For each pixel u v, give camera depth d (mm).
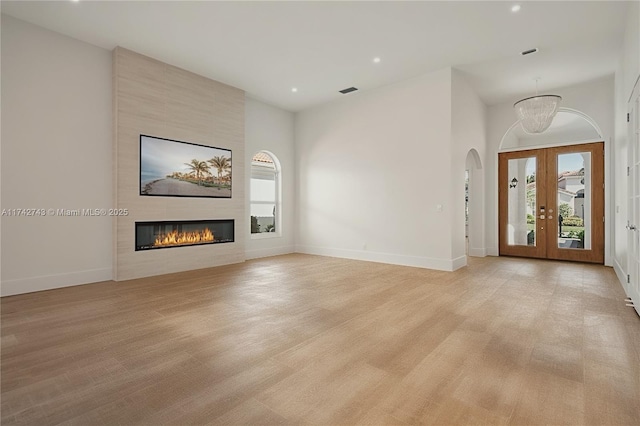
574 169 6328
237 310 3307
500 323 2924
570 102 6195
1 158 3830
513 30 4227
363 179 6594
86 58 4504
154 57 4984
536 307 3391
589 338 2582
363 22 4051
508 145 7773
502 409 1669
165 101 5172
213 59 5070
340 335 2658
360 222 6656
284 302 3586
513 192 7012
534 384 1907
